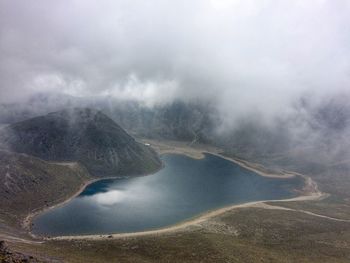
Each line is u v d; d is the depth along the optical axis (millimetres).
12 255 162125
